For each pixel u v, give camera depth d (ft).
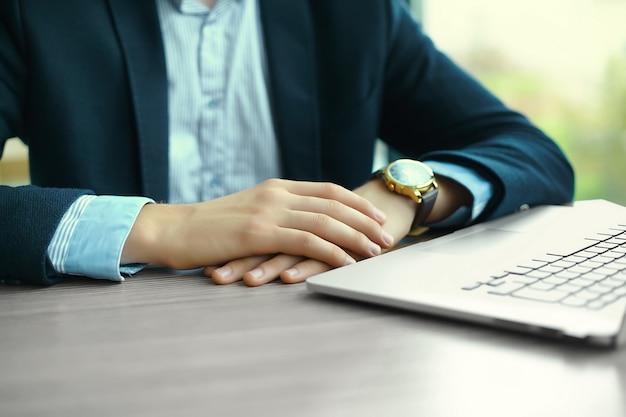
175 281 2.34
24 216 2.37
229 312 1.92
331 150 4.09
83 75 3.59
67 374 1.47
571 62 6.21
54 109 3.57
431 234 3.13
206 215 2.51
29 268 2.28
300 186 2.69
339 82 4.07
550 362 1.51
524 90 6.37
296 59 4.02
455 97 4.25
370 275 2.09
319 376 1.43
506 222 2.99
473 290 1.90
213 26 4.05
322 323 1.80
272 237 2.36
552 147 3.79
